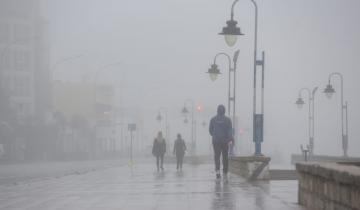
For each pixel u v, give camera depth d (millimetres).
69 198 21922
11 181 39312
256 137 35812
